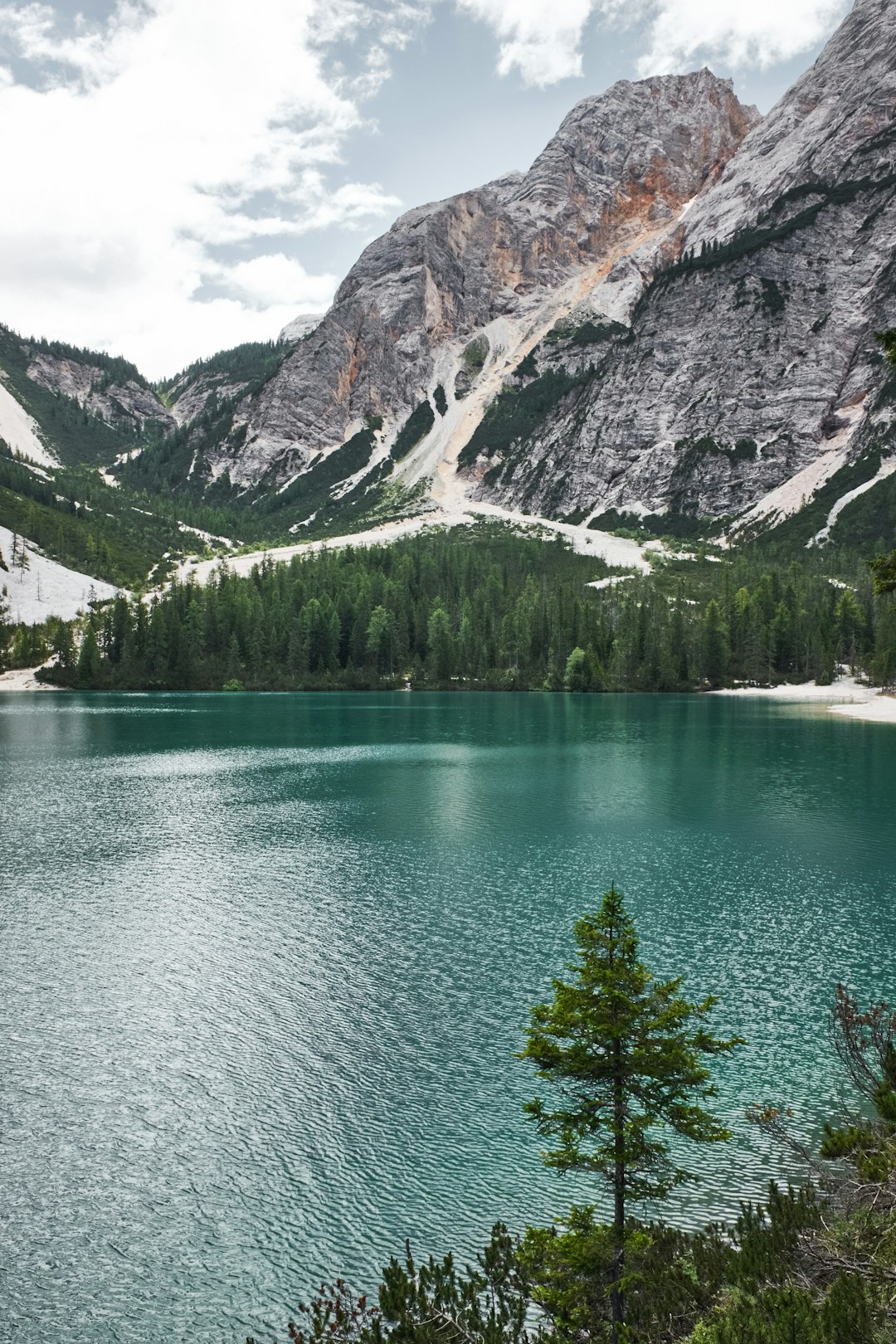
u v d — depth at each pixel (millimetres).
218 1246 15273
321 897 37000
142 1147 18391
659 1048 12562
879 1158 14211
